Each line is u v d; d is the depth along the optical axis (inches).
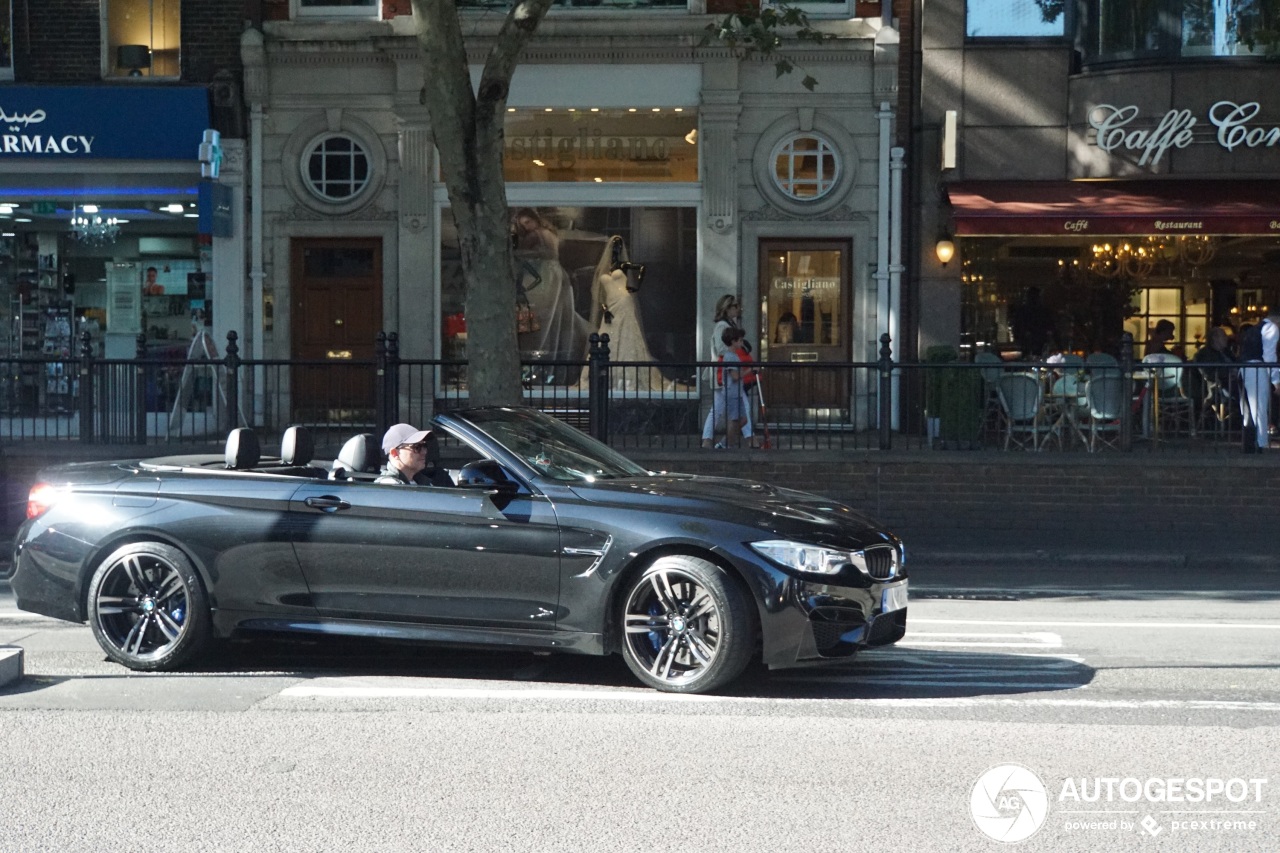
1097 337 776.9
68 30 776.3
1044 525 567.5
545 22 750.5
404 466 312.2
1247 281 769.6
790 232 765.3
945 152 751.7
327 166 774.5
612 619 288.4
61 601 313.4
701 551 281.9
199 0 770.2
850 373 574.2
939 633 366.0
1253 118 735.7
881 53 748.6
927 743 246.7
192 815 204.1
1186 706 276.4
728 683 284.0
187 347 783.7
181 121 762.2
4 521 577.6
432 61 517.3
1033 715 268.5
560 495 291.3
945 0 764.6
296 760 233.9
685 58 755.4
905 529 571.5
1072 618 395.9
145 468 319.9
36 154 767.1
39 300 792.9
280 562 302.2
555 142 769.6
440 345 778.2
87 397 583.2
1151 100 743.1
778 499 301.9
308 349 781.3
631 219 772.0
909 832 197.9
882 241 762.8
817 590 278.4
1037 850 191.8
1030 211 735.1
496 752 239.5
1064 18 767.1
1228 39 742.5
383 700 279.3
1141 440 568.4
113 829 197.5
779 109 762.8
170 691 287.4
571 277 773.3
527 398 576.4
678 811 206.5
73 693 285.3
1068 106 762.8
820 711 271.0
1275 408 563.2
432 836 194.4
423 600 295.6
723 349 652.1
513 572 289.9
